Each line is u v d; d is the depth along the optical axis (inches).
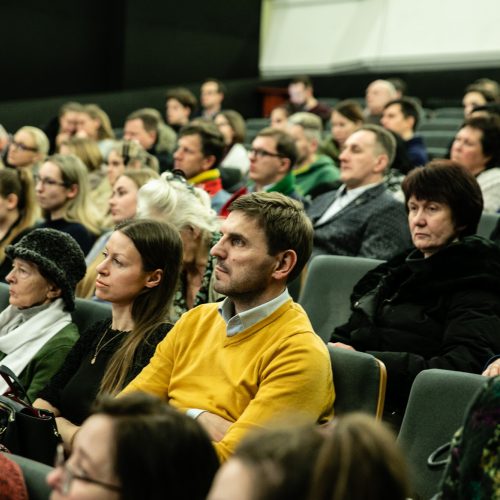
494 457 57.0
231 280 88.0
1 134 248.5
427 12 366.6
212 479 49.8
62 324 114.7
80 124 263.0
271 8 418.3
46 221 165.8
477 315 99.4
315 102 333.4
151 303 102.4
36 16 343.9
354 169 152.2
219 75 404.8
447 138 265.6
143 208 120.0
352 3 392.5
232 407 85.1
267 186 173.8
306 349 84.0
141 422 48.8
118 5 365.1
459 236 107.8
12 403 90.0
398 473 40.9
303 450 41.6
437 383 83.2
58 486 49.1
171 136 251.4
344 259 122.3
